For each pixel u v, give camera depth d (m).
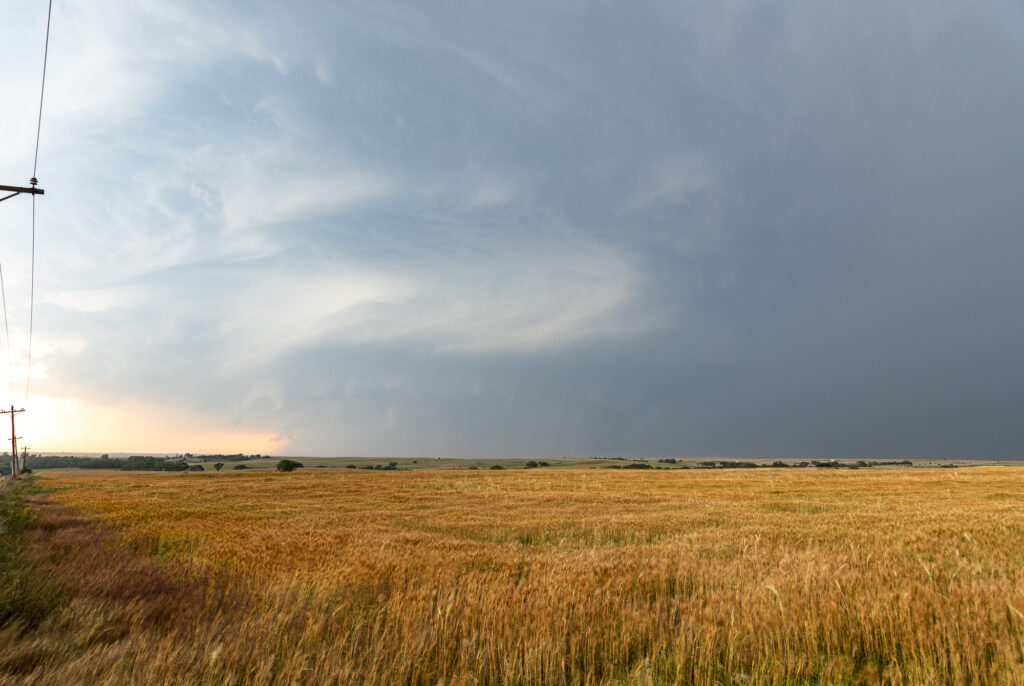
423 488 50.66
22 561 9.80
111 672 4.74
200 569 11.04
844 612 6.66
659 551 13.78
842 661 5.64
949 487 44.22
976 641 5.73
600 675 5.94
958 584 8.14
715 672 5.82
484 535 20.47
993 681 5.16
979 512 23.14
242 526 21.88
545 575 9.84
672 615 7.07
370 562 11.15
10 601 6.73
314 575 10.11
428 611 7.22
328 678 5.23
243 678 5.29
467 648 6.02
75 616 6.46
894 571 8.98
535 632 6.44
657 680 5.58
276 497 41.28
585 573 9.52
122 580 8.55
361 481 62.75
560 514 27.27
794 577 8.48
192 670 5.07
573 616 6.94
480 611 7.17
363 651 6.21
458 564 11.53
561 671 5.66
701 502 32.97
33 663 5.10
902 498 34.41
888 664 5.79
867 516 22.69
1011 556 12.18
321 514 27.78
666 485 50.78
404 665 5.58
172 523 22.95
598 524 22.05
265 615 7.02
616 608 7.36
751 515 24.77
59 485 61.50
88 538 15.75
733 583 9.30
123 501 37.06
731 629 6.30
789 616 6.68
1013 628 6.11
